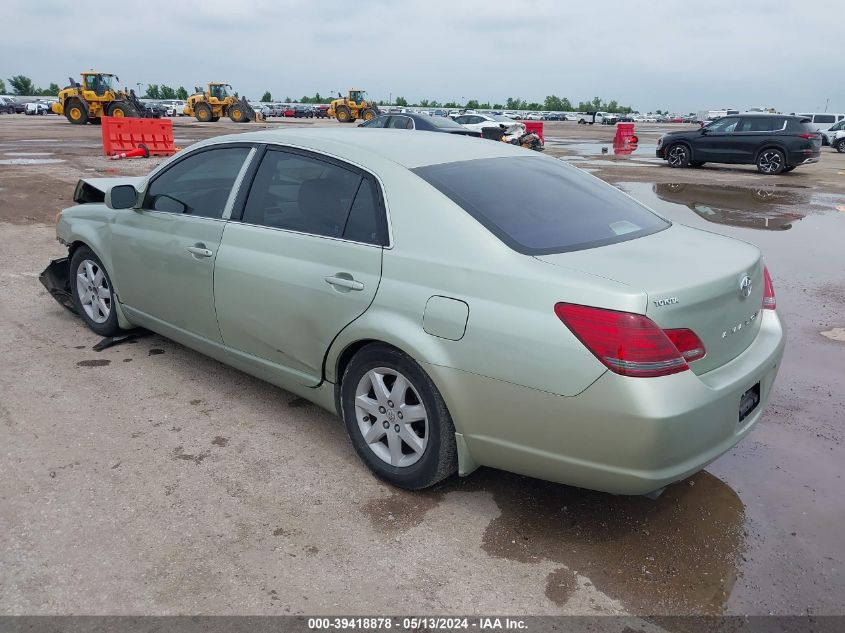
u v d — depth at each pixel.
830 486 3.37
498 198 3.15
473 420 2.84
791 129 18.39
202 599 2.50
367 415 3.33
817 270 7.55
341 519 3.01
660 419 2.44
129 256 4.45
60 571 2.62
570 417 2.58
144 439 3.63
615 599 2.57
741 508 3.17
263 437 3.70
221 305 3.83
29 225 8.88
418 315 2.92
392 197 3.14
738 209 11.84
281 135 3.77
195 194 4.07
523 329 2.63
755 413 3.02
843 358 5.01
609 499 3.21
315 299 3.31
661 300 2.50
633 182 15.95
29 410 3.90
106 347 4.88
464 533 2.93
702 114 81.12
